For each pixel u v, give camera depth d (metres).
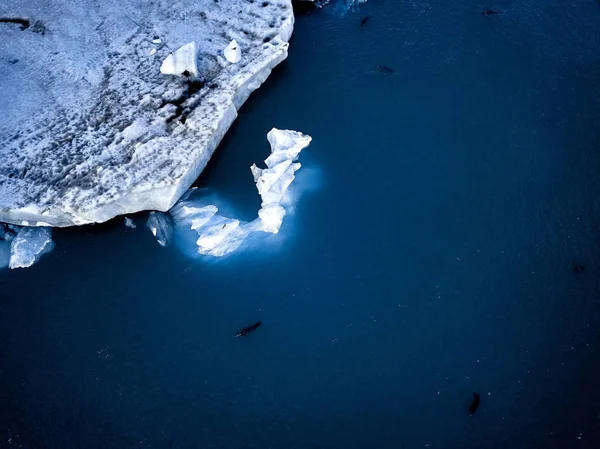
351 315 19.34
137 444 17.05
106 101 24.19
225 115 23.95
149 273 20.69
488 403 17.39
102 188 21.61
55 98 24.41
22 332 19.39
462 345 18.56
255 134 24.70
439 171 22.75
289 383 18.06
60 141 23.06
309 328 19.12
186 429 17.30
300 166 23.11
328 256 20.72
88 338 19.22
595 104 24.47
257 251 20.98
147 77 24.89
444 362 18.25
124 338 19.19
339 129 24.34
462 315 19.17
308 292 19.92
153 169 22.06
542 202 21.61
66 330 19.42
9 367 18.61
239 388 18.02
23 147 22.91
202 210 22.16
